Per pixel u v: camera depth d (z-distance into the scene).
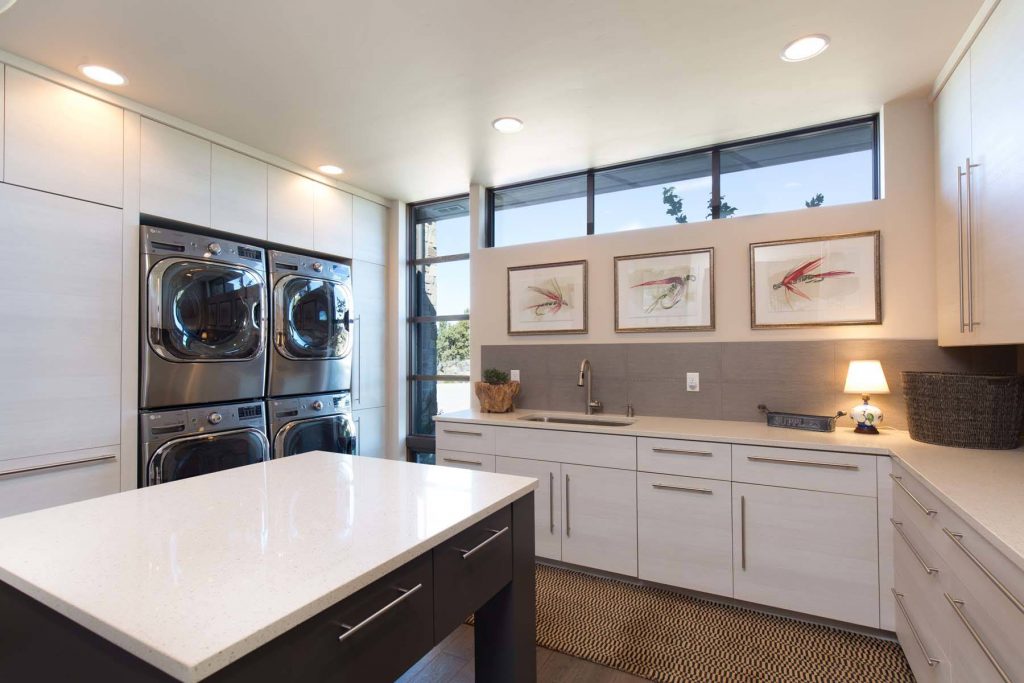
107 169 2.35
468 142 2.98
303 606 0.73
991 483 1.43
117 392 2.34
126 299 2.39
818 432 2.39
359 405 3.79
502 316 3.60
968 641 1.20
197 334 2.63
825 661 1.90
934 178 2.38
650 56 2.11
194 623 0.68
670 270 3.02
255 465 1.65
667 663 1.92
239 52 2.05
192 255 2.63
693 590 2.38
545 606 2.36
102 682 0.74
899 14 1.83
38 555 0.92
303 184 3.38
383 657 0.89
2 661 0.91
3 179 2.01
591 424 3.09
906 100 2.47
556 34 1.96
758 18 1.86
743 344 2.82
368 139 2.93
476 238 3.72
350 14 1.82
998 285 1.67
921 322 2.43
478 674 1.35
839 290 2.60
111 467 2.31
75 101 2.24
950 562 1.32
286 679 0.72
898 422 2.47
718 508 2.32
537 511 2.79
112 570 0.85
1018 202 1.52
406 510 1.16
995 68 1.68
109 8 1.76
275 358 3.09
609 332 3.21
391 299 4.11
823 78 2.28
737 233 2.86
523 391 3.50
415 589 0.95
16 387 2.03
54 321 2.15
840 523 2.07
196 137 2.74
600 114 2.64
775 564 2.20
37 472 2.07
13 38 1.93
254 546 0.95
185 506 1.20
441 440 3.12
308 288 3.29
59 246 2.17
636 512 2.51
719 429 2.53
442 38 1.97
